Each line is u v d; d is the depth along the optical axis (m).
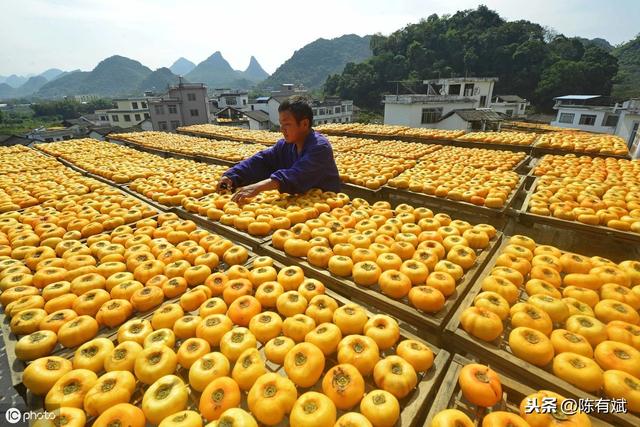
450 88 51.69
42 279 3.06
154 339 2.35
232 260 3.52
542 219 5.03
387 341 2.37
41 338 2.31
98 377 2.15
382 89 72.94
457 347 2.54
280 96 66.38
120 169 8.16
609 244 4.86
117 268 3.27
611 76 58.62
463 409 1.96
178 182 6.62
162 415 1.83
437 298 2.68
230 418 1.73
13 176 7.58
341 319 2.53
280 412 1.85
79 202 5.61
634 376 2.04
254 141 14.85
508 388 2.01
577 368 2.05
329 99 72.44
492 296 2.69
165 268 3.30
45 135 60.66
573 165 7.87
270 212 4.63
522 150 11.04
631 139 31.09
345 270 3.24
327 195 5.28
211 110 71.50
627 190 5.82
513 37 68.25
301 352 2.15
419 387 2.04
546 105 62.53
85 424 1.85
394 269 3.20
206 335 2.41
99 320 2.60
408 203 6.94
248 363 2.12
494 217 5.45
